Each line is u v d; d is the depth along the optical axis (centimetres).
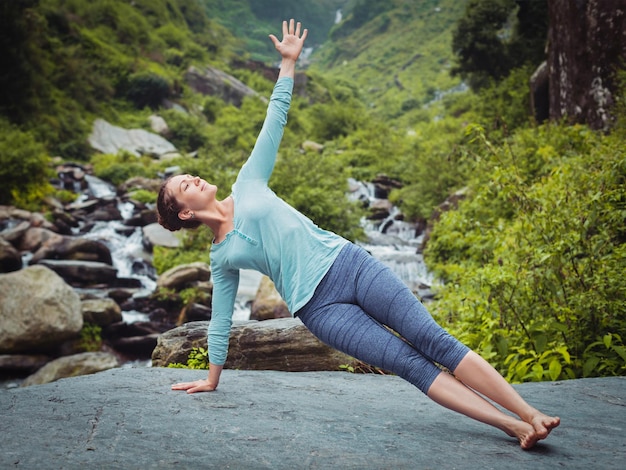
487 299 493
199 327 516
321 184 1731
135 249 1623
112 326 1095
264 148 279
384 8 10456
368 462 205
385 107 6531
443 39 8444
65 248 1416
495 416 226
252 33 11231
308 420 255
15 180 1903
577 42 1033
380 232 1858
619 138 780
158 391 299
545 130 1083
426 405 296
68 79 3291
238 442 224
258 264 270
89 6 4344
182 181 279
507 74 2639
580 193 514
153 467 198
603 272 444
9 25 2730
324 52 10656
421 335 238
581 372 414
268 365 470
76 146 2848
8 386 909
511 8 2648
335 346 252
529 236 519
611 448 220
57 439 222
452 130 3047
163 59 4506
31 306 980
